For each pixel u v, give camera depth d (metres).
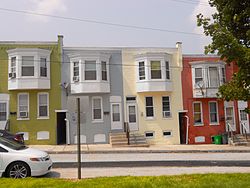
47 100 25.77
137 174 12.38
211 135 28.30
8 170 10.98
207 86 27.98
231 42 7.92
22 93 25.47
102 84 26.06
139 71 27.16
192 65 28.36
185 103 27.98
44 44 26.02
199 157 18.83
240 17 7.90
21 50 24.91
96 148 22.92
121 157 18.56
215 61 28.38
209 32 8.25
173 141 27.34
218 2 8.26
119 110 26.75
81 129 25.86
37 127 25.44
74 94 25.83
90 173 12.70
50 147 23.36
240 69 8.19
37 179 9.73
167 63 27.69
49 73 25.80
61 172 12.94
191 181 9.16
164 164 15.48
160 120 27.36
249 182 8.84
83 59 25.84
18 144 12.14
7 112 25.14
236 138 27.11
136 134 26.64
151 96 27.44
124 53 27.27
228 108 29.11
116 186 8.48
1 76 25.20
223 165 15.30
